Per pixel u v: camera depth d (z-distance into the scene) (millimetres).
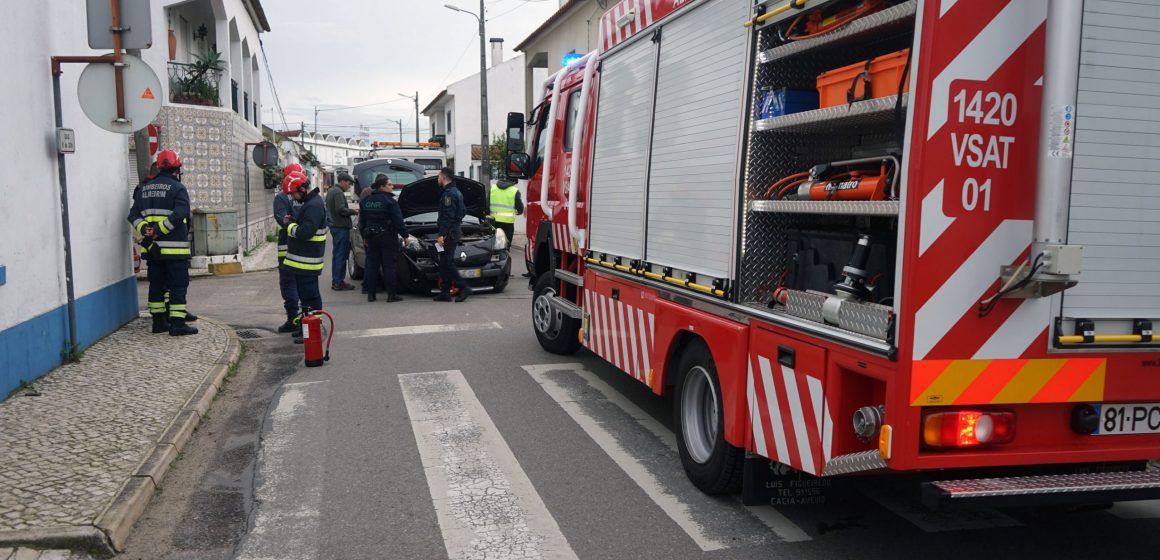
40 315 6629
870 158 3537
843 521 4227
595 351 6430
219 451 5340
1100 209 3061
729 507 4410
